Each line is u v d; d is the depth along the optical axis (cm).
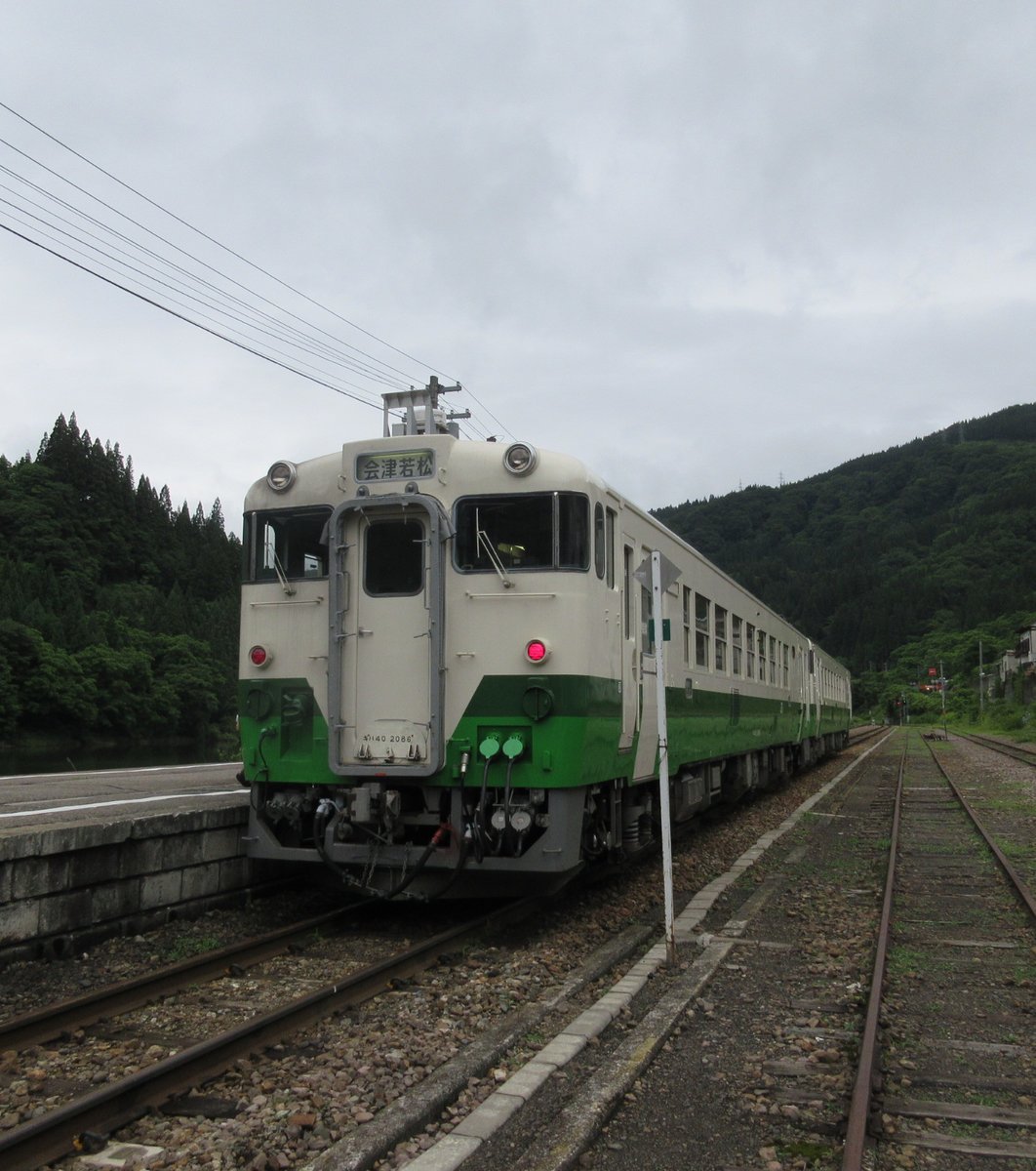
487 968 687
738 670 1512
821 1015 599
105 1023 567
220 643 8606
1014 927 840
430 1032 549
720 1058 524
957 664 10981
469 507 782
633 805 982
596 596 792
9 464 11475
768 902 938
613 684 836
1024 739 4938
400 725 774
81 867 702
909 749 4472
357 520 799
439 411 1828
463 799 766
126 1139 418
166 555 12044
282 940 738
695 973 683
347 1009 588
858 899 955
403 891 789
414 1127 424
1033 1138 431
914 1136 431
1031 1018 596
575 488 773
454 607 771
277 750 805
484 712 756
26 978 636
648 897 964
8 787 1240
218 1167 390
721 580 1392
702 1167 402
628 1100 467
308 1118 427
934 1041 555
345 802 772
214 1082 475
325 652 802
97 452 11838
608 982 675
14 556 9794
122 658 6794
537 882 809
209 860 825
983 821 1592
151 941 736
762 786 1858
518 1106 444
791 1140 427
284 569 828
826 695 3012
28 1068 493
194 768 1695
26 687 6056
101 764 4381
